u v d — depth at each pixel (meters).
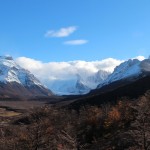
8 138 81.62
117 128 114.38
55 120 95.31
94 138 106.81
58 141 71.44
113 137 104.69
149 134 48.56
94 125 120.81
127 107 119.19
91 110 140.50
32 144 61.66
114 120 118.06
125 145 87.19
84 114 136.38
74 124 117.38
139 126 50.59
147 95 119.31
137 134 50.25
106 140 106.06
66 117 117.75
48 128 67.88
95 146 103.00
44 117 71.44
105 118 124.81
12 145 70.38
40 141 61.97
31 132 62.34
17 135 74.75
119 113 121.44
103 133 115.50
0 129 97.44
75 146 64.31
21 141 66.56
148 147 48.59
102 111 136.00
